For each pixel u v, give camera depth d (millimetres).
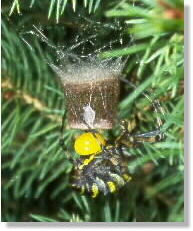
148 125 136
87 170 135
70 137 142
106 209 130
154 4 72
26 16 131
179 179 108
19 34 134
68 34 133
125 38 118
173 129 115
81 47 127
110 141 137
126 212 144
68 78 127
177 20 65
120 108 129
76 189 136
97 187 134
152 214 144
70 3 129
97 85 124
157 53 94
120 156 134
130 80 132
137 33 74
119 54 77
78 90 125
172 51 101
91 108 124
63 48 131
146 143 130
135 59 124
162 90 101
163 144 98
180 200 120
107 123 125
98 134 131
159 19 65
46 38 132
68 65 128
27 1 129
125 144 133
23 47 143
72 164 142
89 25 126
